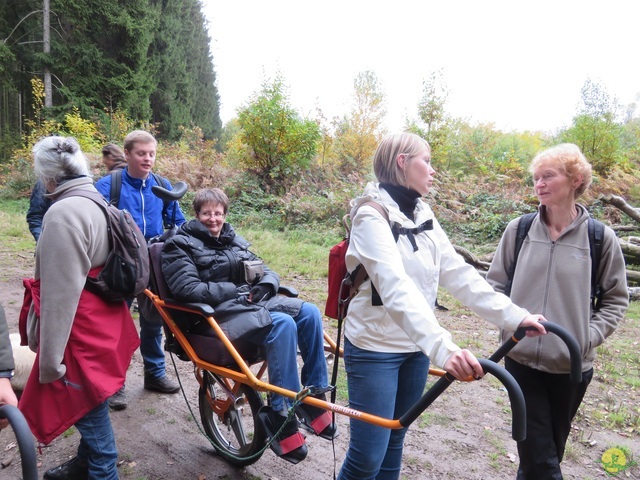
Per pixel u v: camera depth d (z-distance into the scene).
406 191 2.15
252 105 13.70
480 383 4.56
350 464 2.17
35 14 24.72
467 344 5.37
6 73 22.48
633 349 5.47
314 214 11.82
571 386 2.41
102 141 18.88
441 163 15.16
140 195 3.92
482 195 12.10
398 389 2.29
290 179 13.81
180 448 3.29
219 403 3.12
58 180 2.44
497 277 2.68
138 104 23.91
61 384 2.35
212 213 3.15
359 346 2.13
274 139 13.63
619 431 3.84
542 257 2.45
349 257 2.11
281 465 3.18
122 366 2.53
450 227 11.09
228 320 2.83
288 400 2.72
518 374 2.49
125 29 23.72
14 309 5.68
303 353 2.92
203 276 3.02
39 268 2.39
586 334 2.36
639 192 11.88
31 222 3.98
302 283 7.36
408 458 3.34
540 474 2.37
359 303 2.13
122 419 3.59
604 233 2.39
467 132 17.27
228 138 38.06
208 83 37.44
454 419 3.89
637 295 7.26
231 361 2.84
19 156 16.69
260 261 3.26
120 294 2.52
